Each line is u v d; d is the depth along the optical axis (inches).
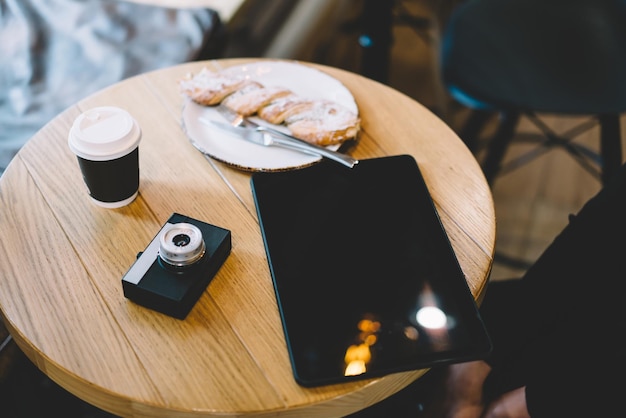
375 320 28.4
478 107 53.4
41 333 27.0
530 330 39.2
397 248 31.6
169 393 25.5
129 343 27.0
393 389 27.7
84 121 29.8
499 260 65.7
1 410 40.3
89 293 28.8
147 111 38.5
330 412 26.4
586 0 61.1
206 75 39.7
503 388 38.8
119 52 53.7
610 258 36.6
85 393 26.2
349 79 42.8
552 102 52.3
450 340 27.9
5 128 48.0
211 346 27.2
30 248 30.3
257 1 75.7
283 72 41.9
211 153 35.4
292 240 31.5
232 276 30.0
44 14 56.1
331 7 92.5
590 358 32.6
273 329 28.0
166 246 27.5
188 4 62.2
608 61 56.5
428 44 91.1
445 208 34.4
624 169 37.6
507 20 59.4
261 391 25.8
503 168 75.7
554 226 70.2
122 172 30.6
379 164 36.0
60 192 33.2
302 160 35.7
